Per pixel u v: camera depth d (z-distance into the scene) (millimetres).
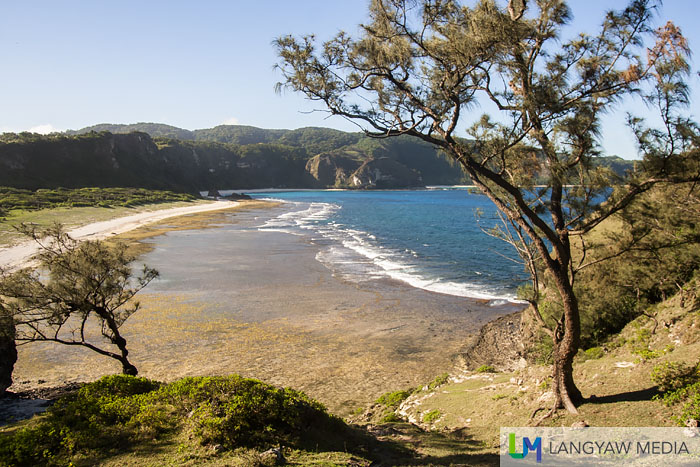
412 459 7473
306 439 7645
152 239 50062
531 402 9844
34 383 14383
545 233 8336
